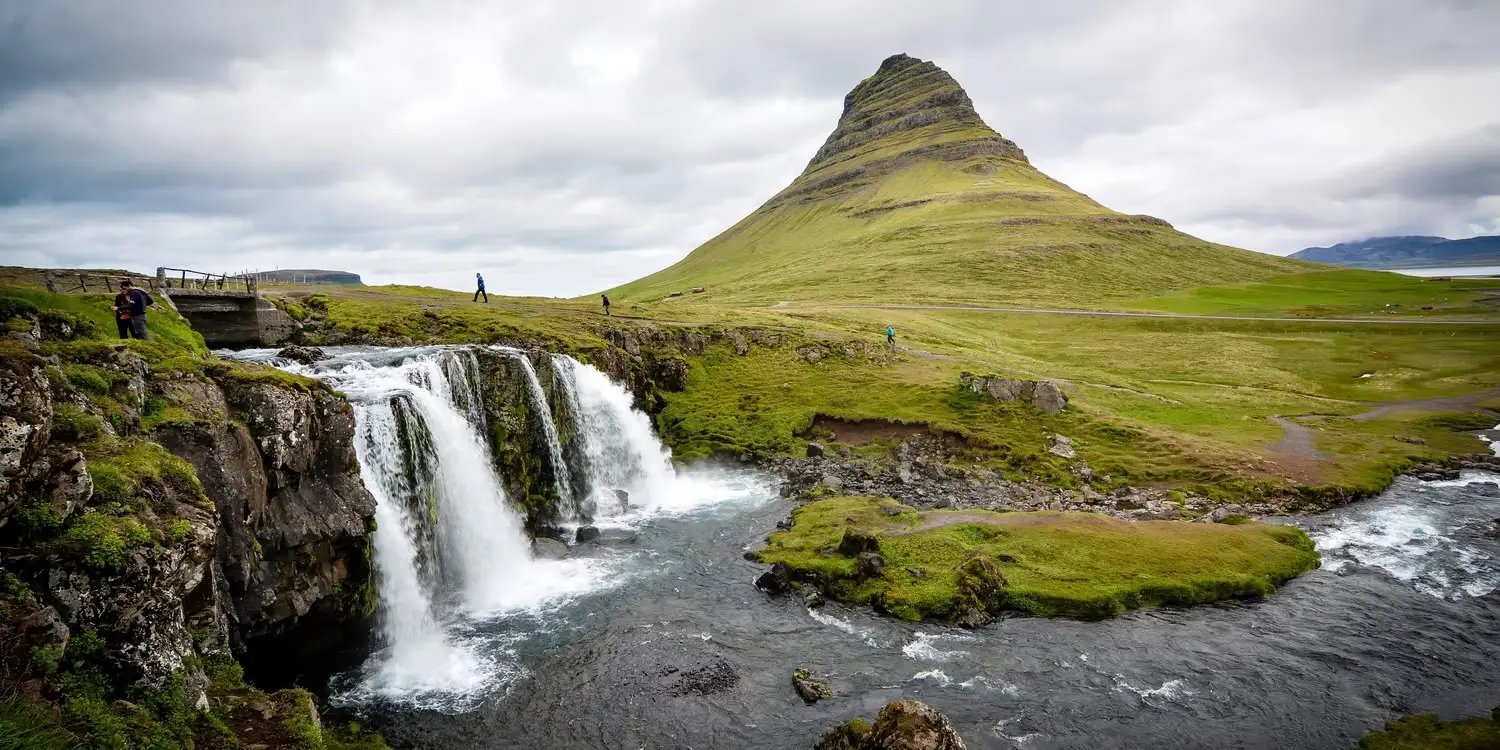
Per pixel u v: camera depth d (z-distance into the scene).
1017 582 34.81
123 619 16.83
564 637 31.84
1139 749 23.59
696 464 64.12
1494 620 31.62
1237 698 26.23
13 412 16.17
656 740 24.58
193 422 24.02
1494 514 45.72
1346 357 100.56
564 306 96.12
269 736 18.95
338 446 30.19
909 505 50.22
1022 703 26.12
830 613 33.72
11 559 15.60
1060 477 55.31
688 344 84.75
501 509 43.12
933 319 127.62
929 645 30.41
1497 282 190.00
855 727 22.69
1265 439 62.62
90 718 15.09
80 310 32.75
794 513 48.34
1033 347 115.75
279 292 75.94
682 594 36.19
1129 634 31.03
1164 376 94.75
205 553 19.95
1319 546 40.88
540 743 24.56
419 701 26.92
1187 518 46.59
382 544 32.62
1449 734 23.69
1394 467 55.09
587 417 57.88
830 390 77.38
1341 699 26.05
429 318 67.81
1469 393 81.06
